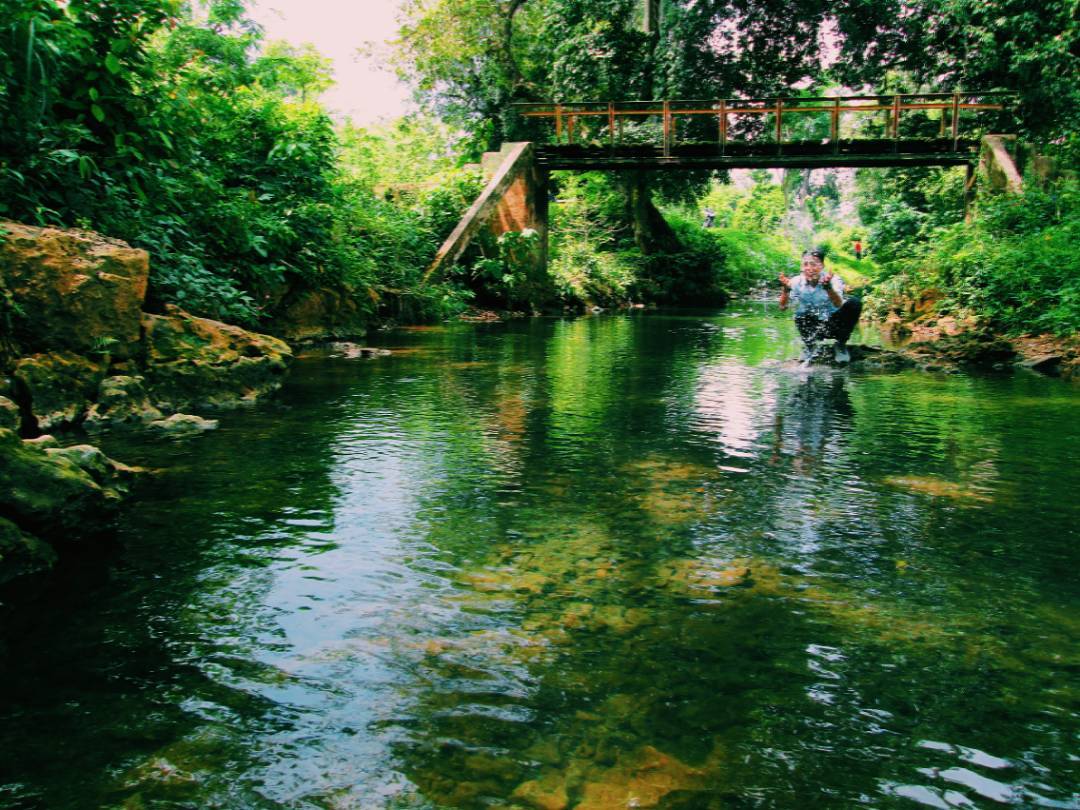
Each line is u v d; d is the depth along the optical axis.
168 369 5.56
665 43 25.55
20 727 1.69
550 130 27.80
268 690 1.85
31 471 2.71
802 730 1.71
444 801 1.47
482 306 17.56
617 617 2.26
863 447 4.53
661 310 21.44
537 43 28.42
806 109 18.55
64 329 5.07
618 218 28.61
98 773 1.54
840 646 2.10
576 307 20.44
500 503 3.37
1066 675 1.95
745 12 24.77
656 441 4.64
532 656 2.02
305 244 10.28
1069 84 17.12
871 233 24.69
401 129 24.75
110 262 5.33
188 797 1.48
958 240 15.34
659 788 1.51
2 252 4.82
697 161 18.88
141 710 1.77
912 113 23.53
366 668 1.96
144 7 6.64
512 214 18.58
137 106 6.84
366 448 4.38
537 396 6.27
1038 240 12.68
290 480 3.69
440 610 2.29
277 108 11.23
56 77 5.90
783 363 8.73
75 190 6.24
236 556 2.71
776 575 2.59
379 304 12.66
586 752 1.62
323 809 1.45
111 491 3.06
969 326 11.82
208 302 7.34
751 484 3.71
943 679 1.93
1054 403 6.15
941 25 20.12
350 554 2.74
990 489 3.65
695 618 2.26
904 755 1.63
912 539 2.95
